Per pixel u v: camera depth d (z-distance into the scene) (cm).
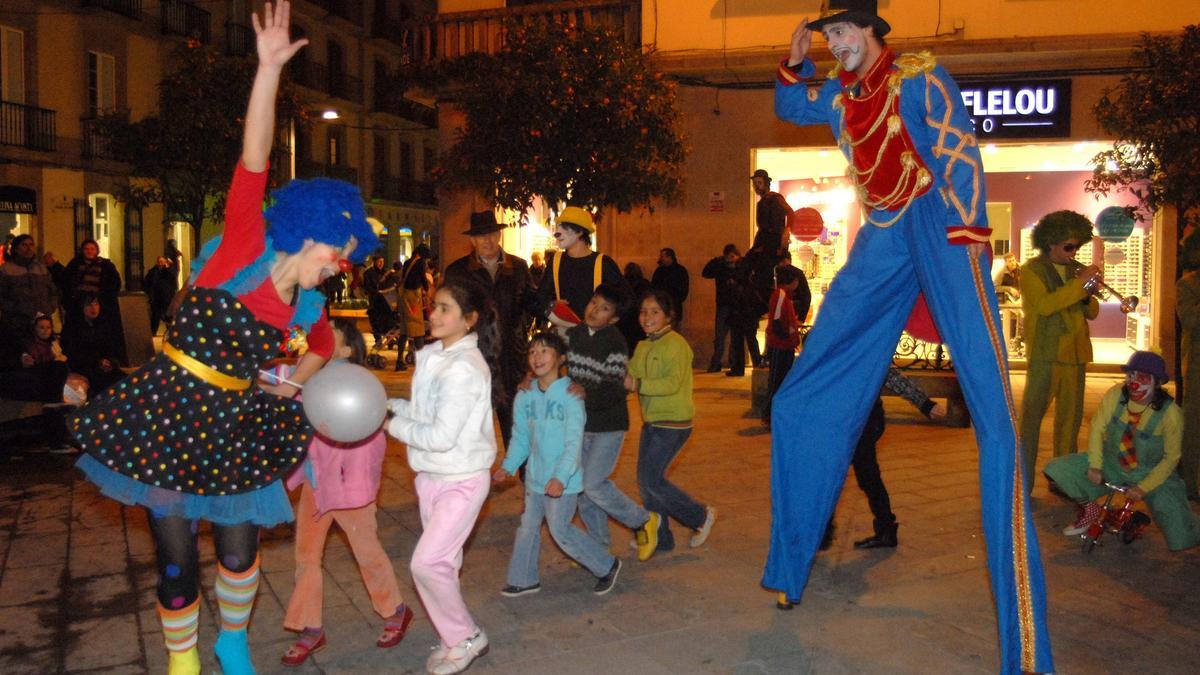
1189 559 577
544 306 665
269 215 335
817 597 509
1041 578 396
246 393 336
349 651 440
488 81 1193
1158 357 585
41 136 2452
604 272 647
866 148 432
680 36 1464
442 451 397
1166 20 1328
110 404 324
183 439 324
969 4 1373
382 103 4175
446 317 408
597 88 1177
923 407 566
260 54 319
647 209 1380
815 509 476
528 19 1268
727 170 1495
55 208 2503
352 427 350
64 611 484
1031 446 734
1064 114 1380
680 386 554
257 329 331
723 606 495
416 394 417
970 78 1403
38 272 1189
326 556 572
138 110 2797
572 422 489
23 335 890
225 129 1870
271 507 348
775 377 985
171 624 346
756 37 1442
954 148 413
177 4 2919
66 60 2541
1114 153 1112
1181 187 1018
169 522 339
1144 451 582
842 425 470
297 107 2189
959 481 766
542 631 462
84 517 661
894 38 1388
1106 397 598
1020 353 1540
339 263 342
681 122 1335
